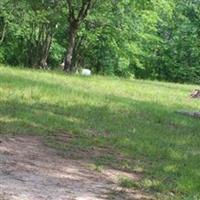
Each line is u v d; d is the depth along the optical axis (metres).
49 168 9.92
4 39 53.34
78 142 12.81
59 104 18.81
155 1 44.09
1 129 12.86
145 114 19.58
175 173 10.89
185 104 25.27
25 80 24.34
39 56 47.19
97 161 11.12
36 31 47.50
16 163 9.85
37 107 17.50
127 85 32.56
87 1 37.81
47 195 8.09
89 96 21.97
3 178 8.70
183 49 69.38
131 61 56.88
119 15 43.16
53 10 42.12
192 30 68.25
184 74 69.31
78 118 16.45
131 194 9.02
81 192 8.63
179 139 15.35
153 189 9.52
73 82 28.31
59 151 11.58
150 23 49.56
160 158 12.45
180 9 66.38
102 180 9.69
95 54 54.78
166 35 70.44
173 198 8.99
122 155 12.23
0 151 10.62
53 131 13.82
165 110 21.39
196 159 12.67
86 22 43.22
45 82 24.91
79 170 10.16
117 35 45.59
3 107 16.31
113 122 16.69
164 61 69.19
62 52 55.44
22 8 45.00
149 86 35.34
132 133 15.16
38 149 11.44
